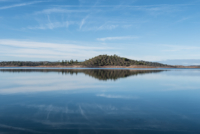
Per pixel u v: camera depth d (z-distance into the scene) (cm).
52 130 878
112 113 1177
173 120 1038
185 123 988
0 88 2391
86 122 995
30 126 929
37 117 1082
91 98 1695
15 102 1512
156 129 898
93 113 1176
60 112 1197
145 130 886
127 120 1034
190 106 1387
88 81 3350
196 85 2798
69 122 994
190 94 1936
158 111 1234
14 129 886
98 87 2486
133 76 4944
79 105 1405
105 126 937
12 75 5219
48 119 1043
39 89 2294
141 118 1072
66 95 1856
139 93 1994
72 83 2994
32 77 4391
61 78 4078
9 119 1041
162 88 2411
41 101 1553
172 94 1939
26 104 1438
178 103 1491
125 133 848
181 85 2789
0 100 1595
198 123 988
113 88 2386
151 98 1703
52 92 2050
